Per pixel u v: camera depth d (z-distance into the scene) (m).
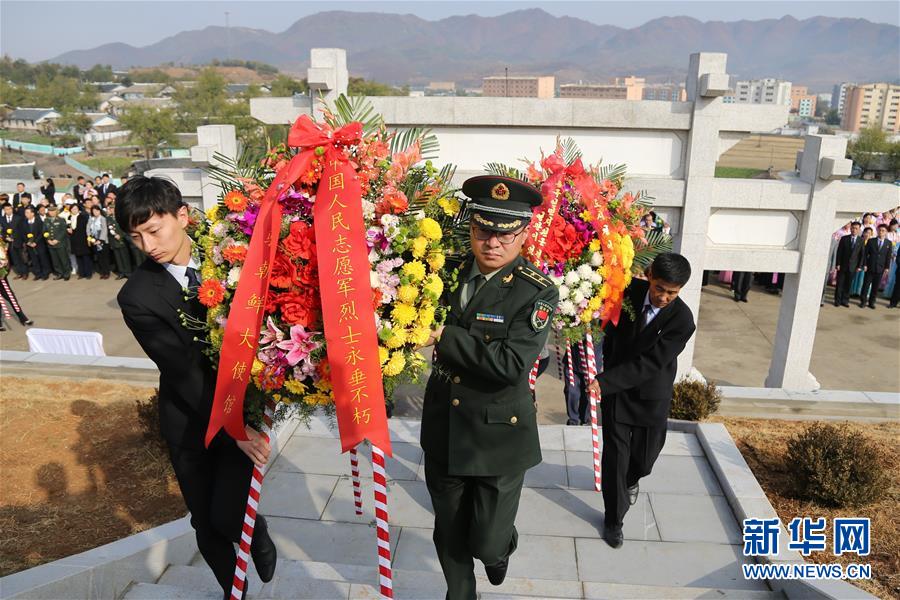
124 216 2.80
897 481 5.65
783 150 66.25
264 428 3.10
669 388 4.59
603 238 4.26
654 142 8.50
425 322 2.87
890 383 10.51
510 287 2.88
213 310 2.88
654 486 5.45
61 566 3.94
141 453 6.53
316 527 4.94
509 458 2.96
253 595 3.68
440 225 3.29
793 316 9.02
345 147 2.99
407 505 5.21
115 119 113.25
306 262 2.89
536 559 4.59
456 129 8.53
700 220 8.59
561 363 7.12
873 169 51.69
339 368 2.66
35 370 8.64
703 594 4.11
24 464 6.36
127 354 11.25
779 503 5.36
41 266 15.91
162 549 4.36
